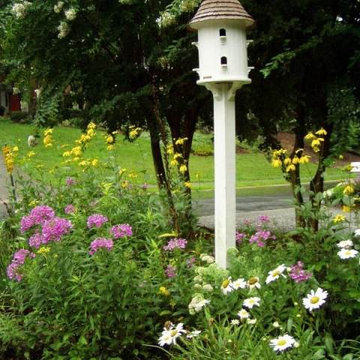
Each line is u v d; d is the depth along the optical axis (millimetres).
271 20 4398
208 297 2684
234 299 2605
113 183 4164
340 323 2525
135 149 16141
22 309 2873
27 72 5719
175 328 2438
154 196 4027
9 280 3277
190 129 5625
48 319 2803
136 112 5242
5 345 2949
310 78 4672
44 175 4953
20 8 4941
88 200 4004
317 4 4352
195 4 4242
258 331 2447
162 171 5801
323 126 4711
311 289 2486
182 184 4242
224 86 3582
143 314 2756
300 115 4992
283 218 8133
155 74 5227
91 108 5113
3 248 3762
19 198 5062
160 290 2803
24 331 2863
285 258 2840
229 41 3516
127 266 2691
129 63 5227
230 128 3605
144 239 3592
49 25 5023
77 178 4324
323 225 2834
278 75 4477
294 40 4395
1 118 26031
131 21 4828
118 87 5219
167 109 5203
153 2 4840
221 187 3609
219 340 2230
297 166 4754
